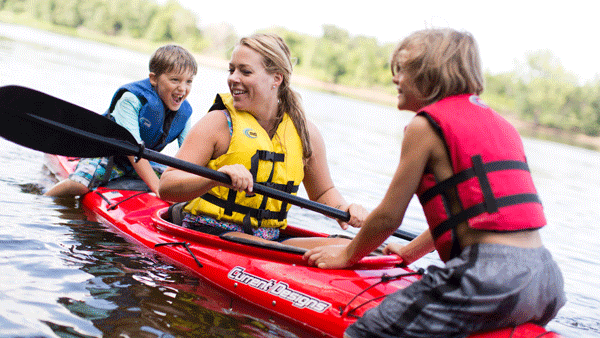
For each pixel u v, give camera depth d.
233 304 1.96
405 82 1.68
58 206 2.86
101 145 2.11
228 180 2.04
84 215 2.78
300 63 46.38
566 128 41.53
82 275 2.00
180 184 2.14
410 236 2.45
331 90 39.69
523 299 1.46
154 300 1.88
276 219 2.39
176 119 3.31
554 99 41.72
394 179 1.62
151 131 3.18
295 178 2.37
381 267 2.11
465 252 1.50
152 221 2.54
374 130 12.00
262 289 1.96
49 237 2.35
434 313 1.47
